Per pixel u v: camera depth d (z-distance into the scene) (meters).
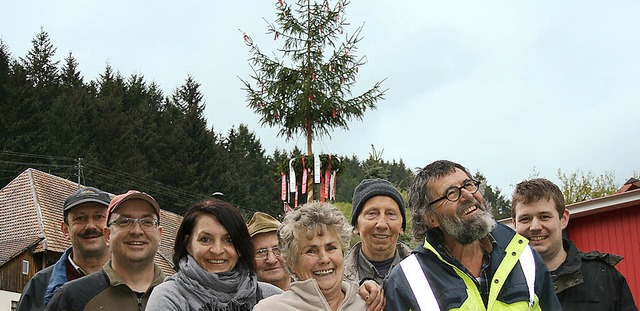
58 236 25.97
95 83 62.81
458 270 3.76
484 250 3.89
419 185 3.94
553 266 4.79
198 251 4.15
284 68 13.70
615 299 4.60
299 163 12.70
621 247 10.86
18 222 26.33
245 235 4.28
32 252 24.92
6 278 24.02
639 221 10.66
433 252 3.81
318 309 3.69
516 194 4.93
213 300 4.04
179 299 4.02
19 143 45.16
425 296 3.73
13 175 43.03
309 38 13.73
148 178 47.34
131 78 62.25
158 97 62.84
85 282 4.55
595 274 4.64
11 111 46.09
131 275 4.71
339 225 3.82
